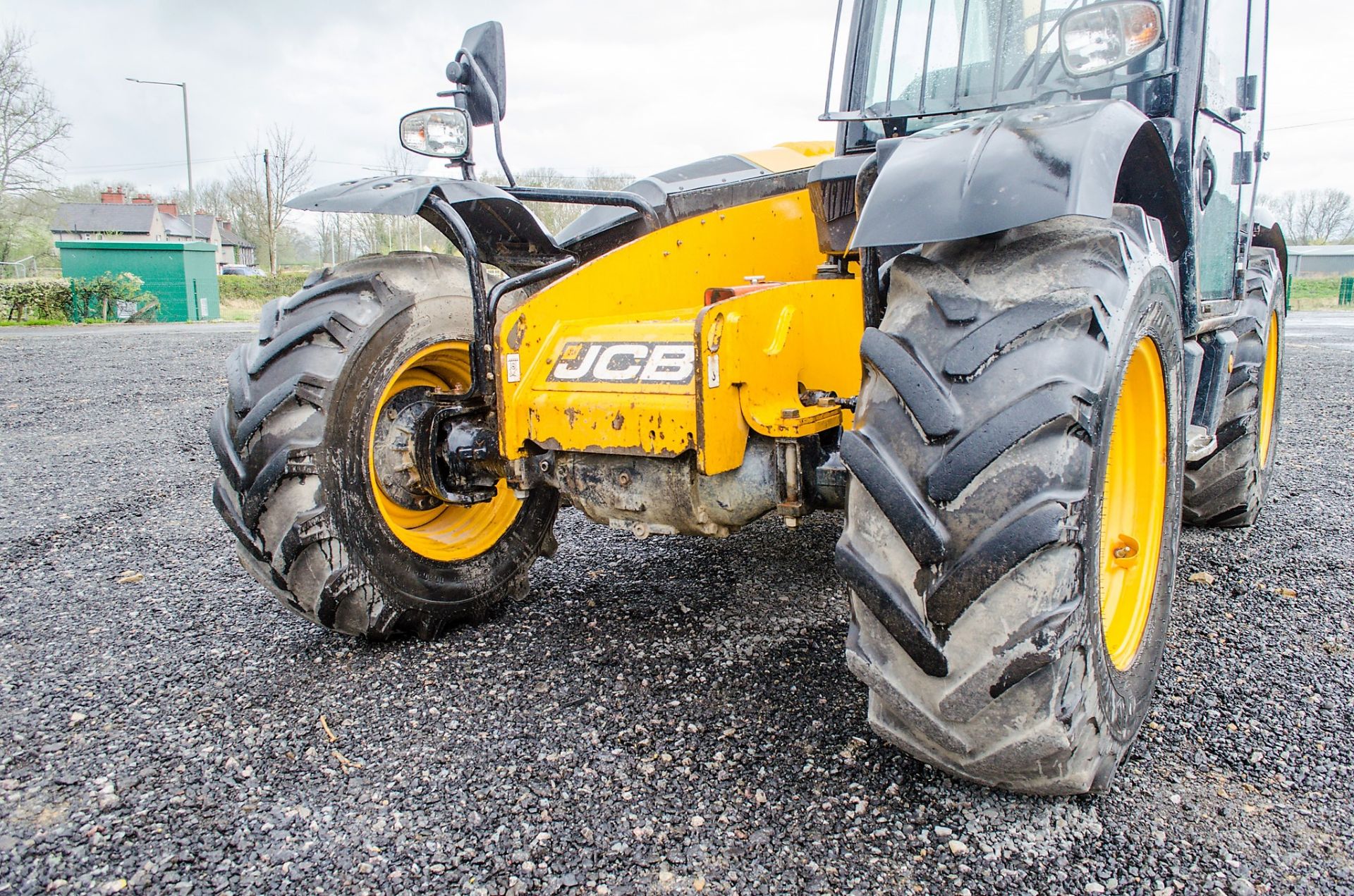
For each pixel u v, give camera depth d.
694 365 2.04
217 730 2.13
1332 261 50.84
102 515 4.17
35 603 3.00
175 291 32.50
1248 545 3.43
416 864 1.64
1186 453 2.31
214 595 3.08
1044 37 2.23
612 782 1.89
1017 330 1.50
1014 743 1.55
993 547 1.43
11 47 31.89
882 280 1.84
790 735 2.07
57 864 1.63
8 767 1.97
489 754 2.01
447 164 2.56
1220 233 2.78
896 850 1.65
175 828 1.75
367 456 2.47
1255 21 3.00
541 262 2.85
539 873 1.61
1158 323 1.82
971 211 1.49
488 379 2.42
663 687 2.33
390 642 2.65
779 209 2.81
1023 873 1.59
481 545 2.79
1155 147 1.83
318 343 2.41
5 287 24.52
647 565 3.37
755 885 1.57
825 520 3.97
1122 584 2.06
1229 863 1.61
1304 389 7.93
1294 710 2.16
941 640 1.52
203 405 7.76
